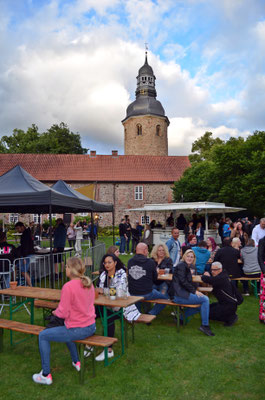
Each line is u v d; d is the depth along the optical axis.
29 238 8.13
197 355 4.37
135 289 5.39
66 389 3.54
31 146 43.69
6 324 4.36
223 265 7.25
